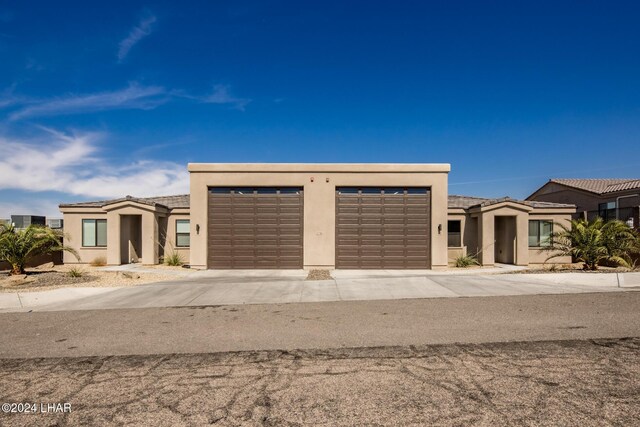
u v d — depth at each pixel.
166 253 21.77
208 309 9.30
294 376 5.00
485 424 3.71
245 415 3.99
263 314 8.68
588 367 5.13
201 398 4.40
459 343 6.26
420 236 18.00
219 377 5.01
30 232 14.19
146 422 3.88
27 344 6.60
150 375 5.12
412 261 17.94
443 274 15.12
